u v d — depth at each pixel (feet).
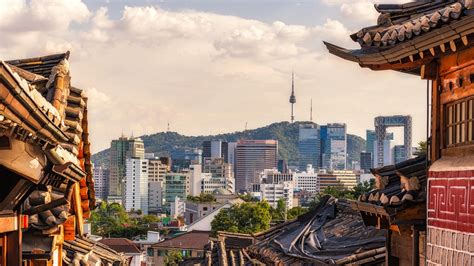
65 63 58.85
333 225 98.84
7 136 35.12
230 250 155.84
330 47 48.88
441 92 47.85
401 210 49.55
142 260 431.02
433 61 47.39
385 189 52.54
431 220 48.16
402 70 49.39
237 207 349.82
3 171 43.01
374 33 45.70
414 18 45.70
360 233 88.02
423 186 49.90
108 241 423.64
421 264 50.52
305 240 94.07
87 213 78.48
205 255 177.47
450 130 47.19
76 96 61.62
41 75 62.54
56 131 36.09
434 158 48.57
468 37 39.42
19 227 46.19
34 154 39.55
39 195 50.85
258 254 104.73
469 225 42.65
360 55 46.73
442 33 40.75
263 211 338.34
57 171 44.16
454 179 44.88
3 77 26.71
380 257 71.15
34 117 32.17
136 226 595.47
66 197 53.06
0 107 28.53
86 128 70.13
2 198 43.34
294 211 361.10
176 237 442.09
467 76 44.11
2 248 45.47
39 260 53.26
